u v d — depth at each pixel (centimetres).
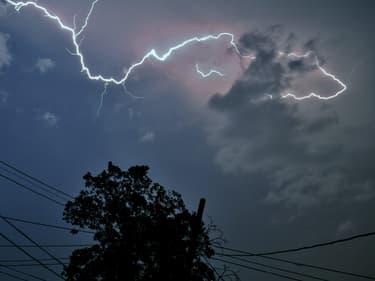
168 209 1856
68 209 1836
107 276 1728
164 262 1689
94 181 1873
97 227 1816
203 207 1502
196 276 1606
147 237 1733
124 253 1736
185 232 1706
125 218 1789
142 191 1880
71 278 1725
